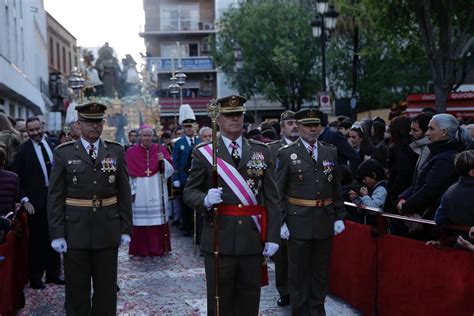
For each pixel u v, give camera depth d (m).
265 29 30.30
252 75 30.92
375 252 6.08
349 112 17.20
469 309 4.68
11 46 23.62
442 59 13.15
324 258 6.16
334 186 6.21
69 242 5.66
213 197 4.88
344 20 22.52
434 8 13.27
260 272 5.16
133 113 20.62
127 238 5.95
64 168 5.71
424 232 5.66
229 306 5.13
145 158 10.03
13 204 6.61
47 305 7.07
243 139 5.22
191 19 41.56
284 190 6.12
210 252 5.08
